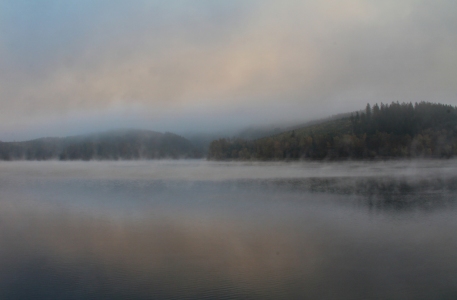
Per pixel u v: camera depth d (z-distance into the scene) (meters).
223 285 15.34
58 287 15.30
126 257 18.97
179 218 27.95
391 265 17.38
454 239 21.23
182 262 18.14
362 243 20.78
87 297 14.37
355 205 31.92
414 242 20.84
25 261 18.47
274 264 17.64
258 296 14.34
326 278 15.98
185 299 14.17
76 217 29.14
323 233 23.05
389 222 25.61
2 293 14.75
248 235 22.86
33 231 24.66
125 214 29.91
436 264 17.45
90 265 17.84
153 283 15.53
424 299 14.12
